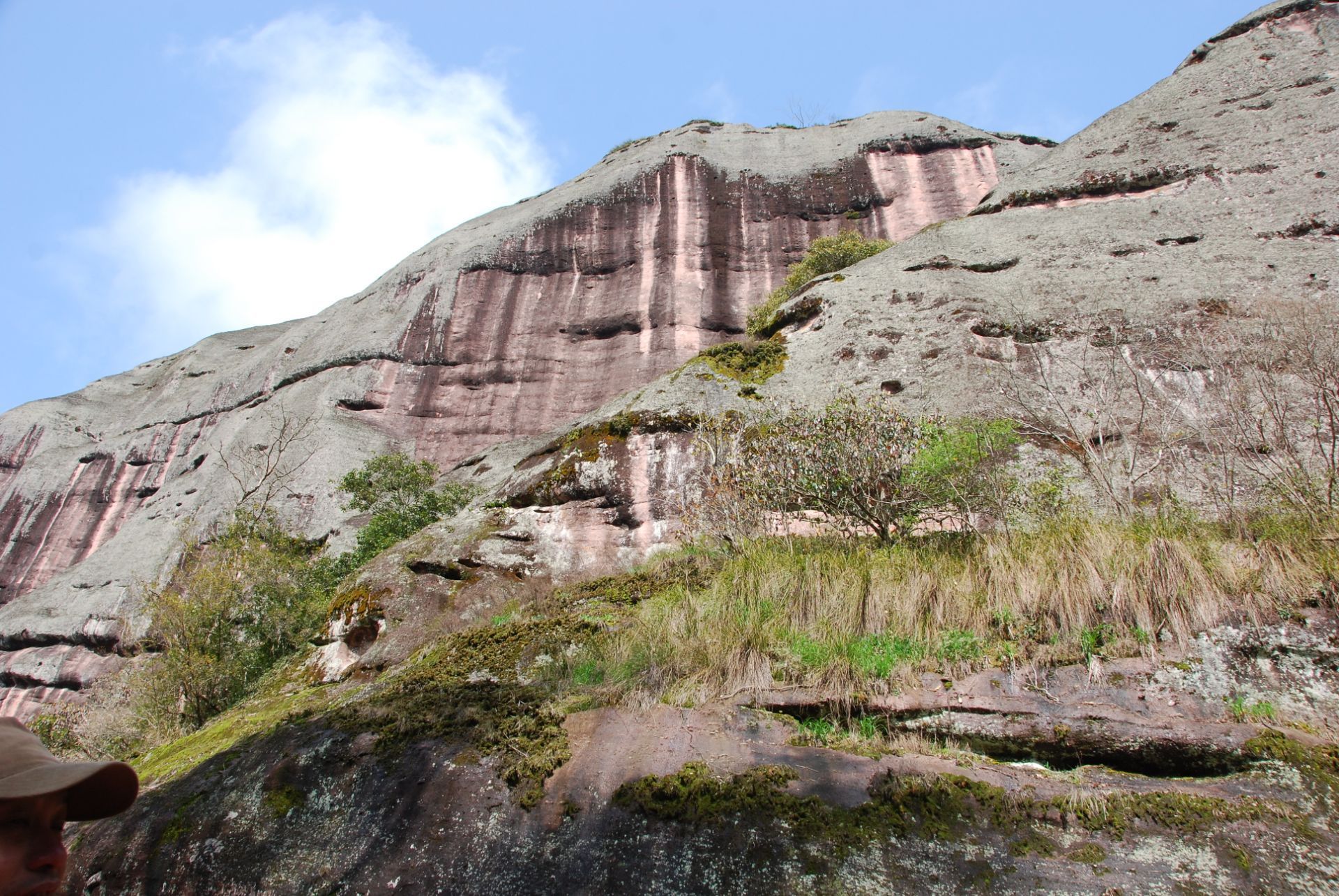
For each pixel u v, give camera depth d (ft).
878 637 21.08
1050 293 48.32
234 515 68.13
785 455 29.94
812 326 52.47
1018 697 18.45
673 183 115.96
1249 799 15.05
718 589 24.93
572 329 104.83
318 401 94.48
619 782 17.85
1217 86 64.64
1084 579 20.31
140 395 137.90
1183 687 17.74
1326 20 65.46
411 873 17.16
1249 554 20.21
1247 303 42.65
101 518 110.83
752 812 16.44
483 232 116.78
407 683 25.02
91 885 19.51
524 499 42.34
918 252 56.70
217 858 18.94
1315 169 52.95
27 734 7.75
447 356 100.78
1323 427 30.53
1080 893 14.06
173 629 45.01
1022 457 34.42
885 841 15.52
